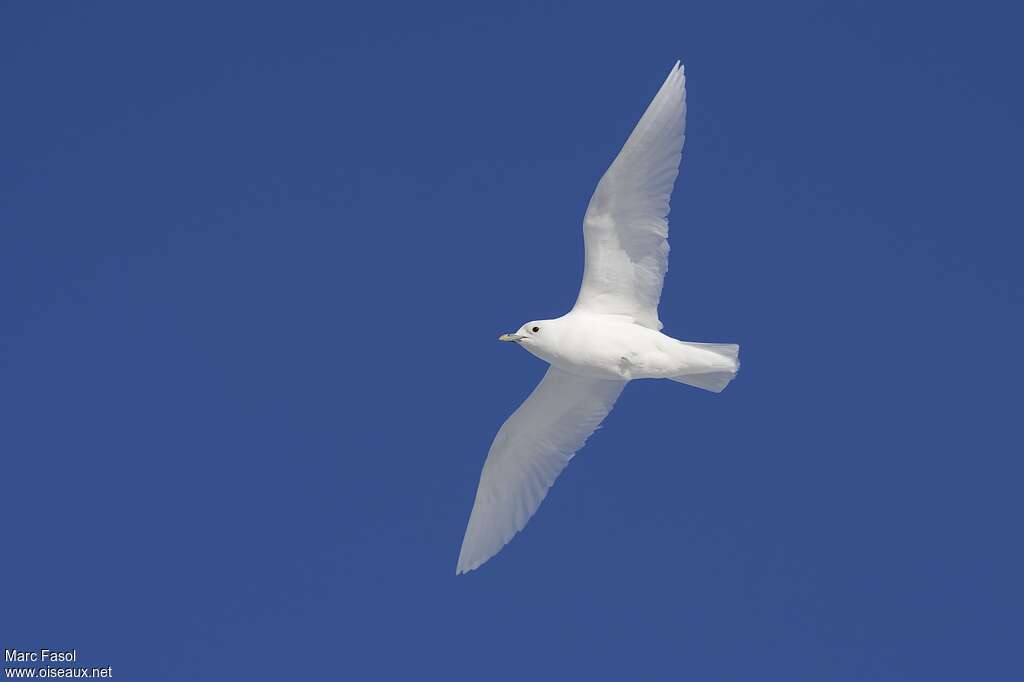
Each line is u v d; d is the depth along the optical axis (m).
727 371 16.03
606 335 16.14
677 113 15.80
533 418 17.69
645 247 16.02
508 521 17.89
